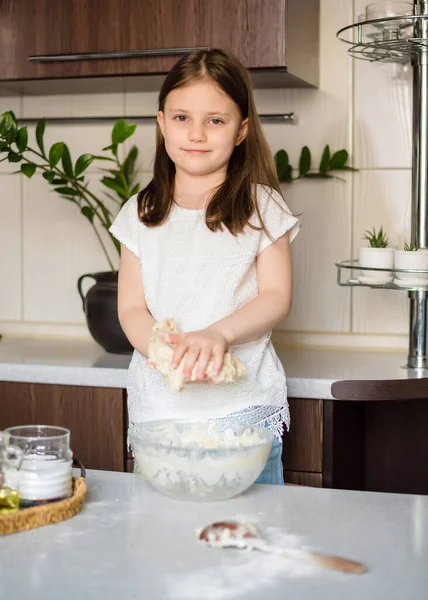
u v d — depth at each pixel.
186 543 0.96
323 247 2.32
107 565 0.90
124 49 2.04
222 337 1.25
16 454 1.05
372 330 2.32
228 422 1.53
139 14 2.03
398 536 0.98
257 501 1.11
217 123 1.55
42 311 2.57
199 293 1.56
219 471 1.08
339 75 2.28
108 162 2.46
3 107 2.53
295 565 0.90
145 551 0.93
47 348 2.35
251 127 1.64
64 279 2.54
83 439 2.04
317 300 2.34
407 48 1.99
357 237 2.30
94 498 1.12
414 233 2.07
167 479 1.10
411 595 0.83
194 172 1.57
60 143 2.14
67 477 1.08
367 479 2.24
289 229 1.62
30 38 2.12
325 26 2.28
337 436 1.93
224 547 0.94
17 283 2.58
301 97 2.30
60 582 0.86
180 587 0.84
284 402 1.62
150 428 1.29
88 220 2.50
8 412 2.08
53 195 2.53
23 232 2.56
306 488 1.18
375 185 2.28
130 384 1.66
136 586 0.85
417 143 2.05
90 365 2.06
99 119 2.44
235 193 1.58
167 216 1.62
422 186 2.05
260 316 1.50
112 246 2.50
